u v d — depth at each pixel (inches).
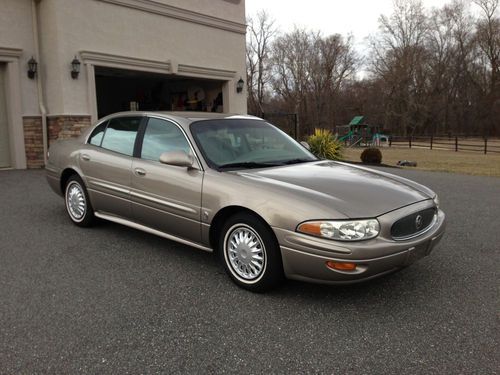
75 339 116.7
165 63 549.6
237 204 145.0
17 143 449.4
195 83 678.5
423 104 2070.6
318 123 2171.5
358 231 127.1
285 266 136.0
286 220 133.5
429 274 164.6
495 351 112.0
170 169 170.9
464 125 2206.0
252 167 165.9
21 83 445.7
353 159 722.8
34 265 170.6
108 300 140.1
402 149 1138.7
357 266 126.5
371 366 105.7
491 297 144.5
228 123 187.9
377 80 2127.2
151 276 160.4
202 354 110.3
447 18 2170.3
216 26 609.3
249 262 145.1
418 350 112.6
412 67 2044.8
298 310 134.2
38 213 255.3
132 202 186.2
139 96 703.1
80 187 218.1
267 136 193.5
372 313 132.8
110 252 186.2
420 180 432.1
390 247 129.4
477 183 407.5
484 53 2188.7
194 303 138.5
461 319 129.3
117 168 192.2
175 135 177.0
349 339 117.9
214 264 173.2
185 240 170.6
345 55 2175.2
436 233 147.7
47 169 239.5
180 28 563.5
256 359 108.3
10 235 210.4
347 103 2212.1
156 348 112.7
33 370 103.2
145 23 522.0
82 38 461.7
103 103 663.8
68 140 235.0
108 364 105.7
